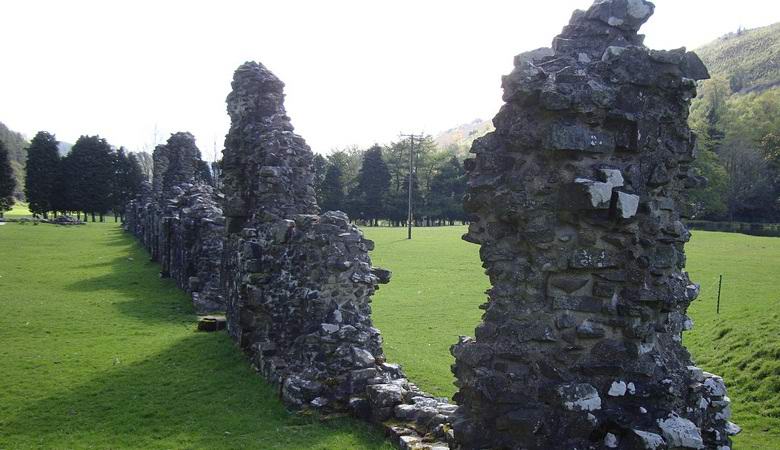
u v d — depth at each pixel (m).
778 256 37.62
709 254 38.62
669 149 6.75
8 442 10.55
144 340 17.41
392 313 24.11
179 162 41.25
